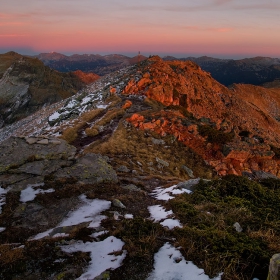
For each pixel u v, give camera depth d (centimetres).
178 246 721
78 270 650
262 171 2619
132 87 4772
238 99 7544
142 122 2959
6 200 1099
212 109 5609
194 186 1307
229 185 1254
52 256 713
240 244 696
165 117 3123
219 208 999
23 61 18112
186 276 595
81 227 887
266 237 753
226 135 2808
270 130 6994
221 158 2631
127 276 615
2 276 632
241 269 598
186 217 939
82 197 1181
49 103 16038
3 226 935
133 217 1004
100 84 6669
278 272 466
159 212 1043
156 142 2619
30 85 16838
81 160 1505
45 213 1032
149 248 720
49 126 4319
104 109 3931
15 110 15275
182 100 5019
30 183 1247
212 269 605
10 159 1403
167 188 1412
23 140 1596
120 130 2770
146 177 1695
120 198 1179
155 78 5069
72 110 4606
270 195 1186
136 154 2264
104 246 762
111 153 2234
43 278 628
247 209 1002
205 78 6969
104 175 1416
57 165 1427
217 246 696
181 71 6369
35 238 845
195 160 2550
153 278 601
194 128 2869
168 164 2270
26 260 691
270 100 13100
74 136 2805
